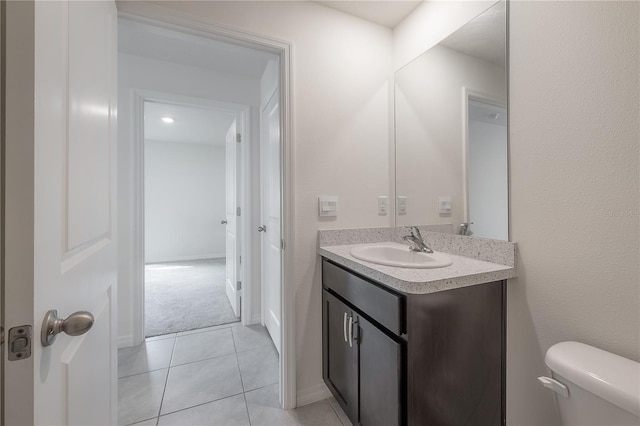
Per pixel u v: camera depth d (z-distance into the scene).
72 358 0.62
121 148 2.01
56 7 0.54
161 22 1.20
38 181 0.46
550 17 0.92
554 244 0.91
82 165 0.69
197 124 3.91
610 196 0.78
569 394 0.70
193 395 1.52
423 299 0.90
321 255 1.48
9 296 0.43
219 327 2.38
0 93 0.43
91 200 0.76
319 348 1.50
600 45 0.79
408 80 1.61
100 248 0.85
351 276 1.19
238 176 2.52
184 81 2.21
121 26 1.22
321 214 1.50
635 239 0.73
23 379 0.44
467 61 1.24
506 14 1.05
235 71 2.33
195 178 5.39
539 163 0.95
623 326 0.75
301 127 1.45
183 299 3.06
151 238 5.10
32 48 0.45
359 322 1.14
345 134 1.56
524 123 1.00
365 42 1.63
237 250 2.55
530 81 0.98
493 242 1.11
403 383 0.90
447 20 1.35
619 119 0.76
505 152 1.06
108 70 0.95
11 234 0.44
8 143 0.43
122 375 1.70
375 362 1.03
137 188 2.07
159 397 1.50
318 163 1.49
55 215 0.53
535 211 0.96
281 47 1.40
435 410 0.92
